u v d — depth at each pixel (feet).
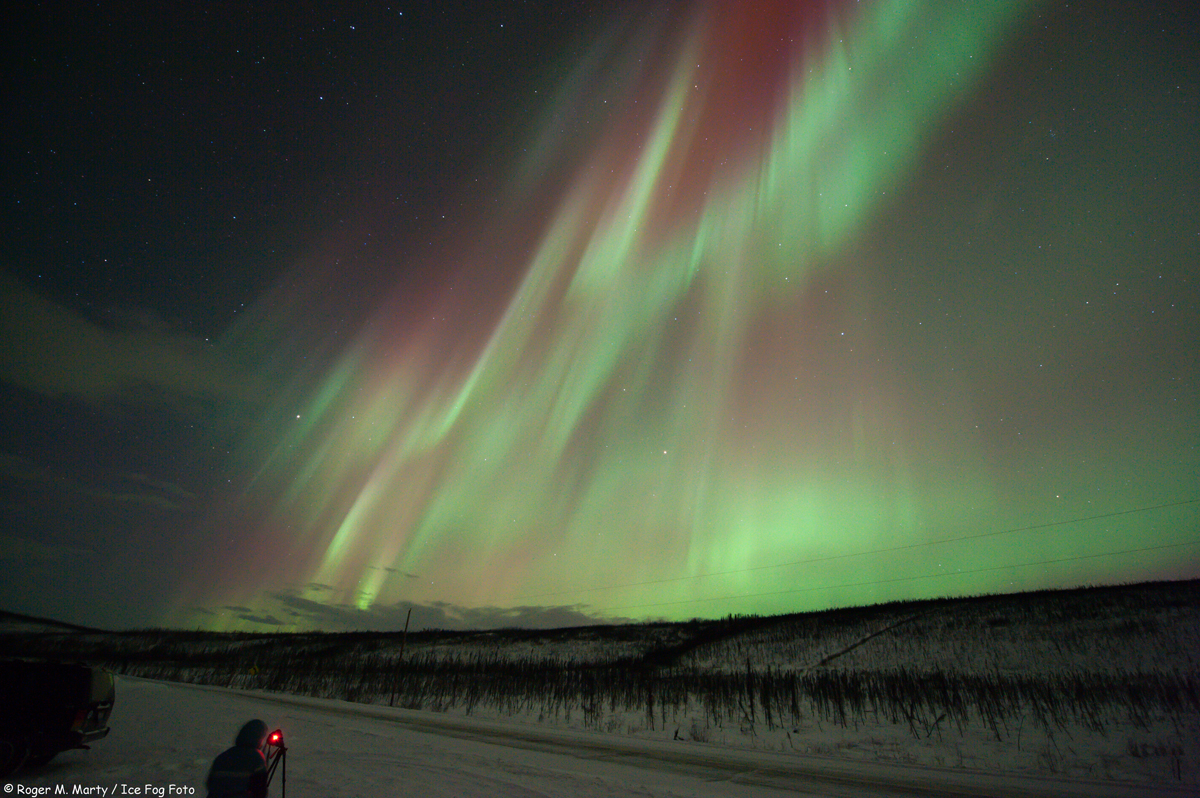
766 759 52.29
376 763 38.55
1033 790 39.63
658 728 78.33
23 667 33.91
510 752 48.78
